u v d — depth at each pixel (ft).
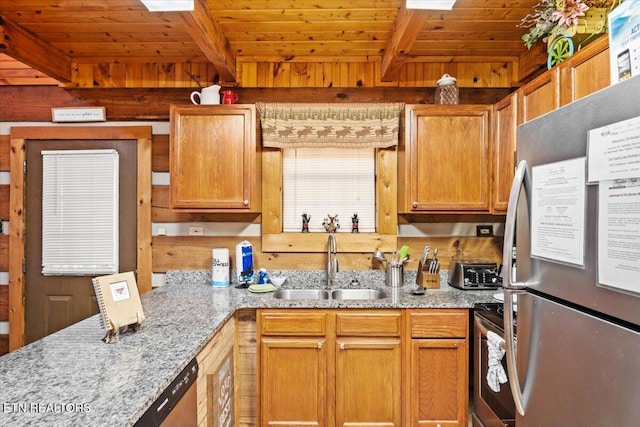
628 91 2.52
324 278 8.77
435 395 6.80
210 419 5.26
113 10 6.72
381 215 8.68
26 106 8.85
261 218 8.79
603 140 2.73
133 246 8.83
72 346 4.49
